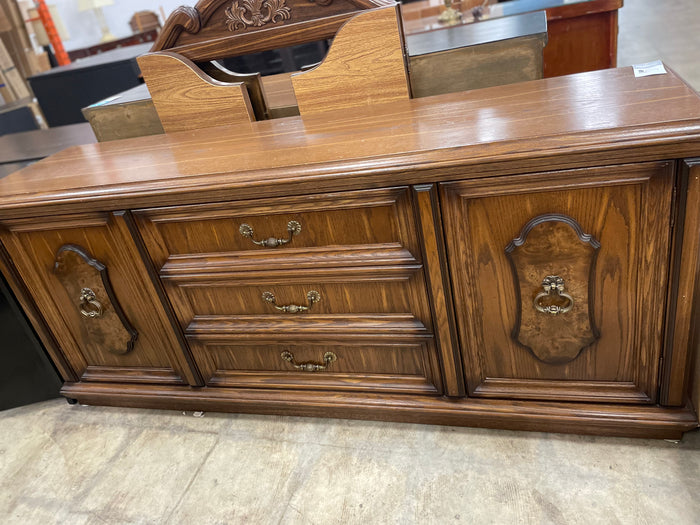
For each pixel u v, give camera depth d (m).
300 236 1.20
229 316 1.38
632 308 1.08
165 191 1.18
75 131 2.33
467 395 1.31
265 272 1.26
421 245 1.12
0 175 1.79
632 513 1.10
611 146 0.92
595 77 1.30
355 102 1.51
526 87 1.35
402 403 1.35
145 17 5.71
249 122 1.60
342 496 1.25
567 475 1.20
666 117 0.93
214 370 1.49
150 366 1.54
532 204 1.02
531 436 1.31
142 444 1.51
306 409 1.47
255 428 1.50
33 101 3.96
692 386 1.17
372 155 1.08
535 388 1.25
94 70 3.42
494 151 0.98
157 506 1.31
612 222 1.00
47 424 1.64
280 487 1.30
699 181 0.91
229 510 1.27
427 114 1.29
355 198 1.11
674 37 4.12
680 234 0.97
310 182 1.09
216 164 1.23
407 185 1.06
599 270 1.05
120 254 1.33
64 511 1.34
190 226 1.25
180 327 1.42
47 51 4.90
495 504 1.17
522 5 2.68
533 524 1.11
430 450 1.33
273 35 1.49
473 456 1.29
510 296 1.14
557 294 1.09
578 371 1.20
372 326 1.27
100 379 1.61
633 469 1.18
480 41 1.61
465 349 1.23
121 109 1.85
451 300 1.17
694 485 1.13
